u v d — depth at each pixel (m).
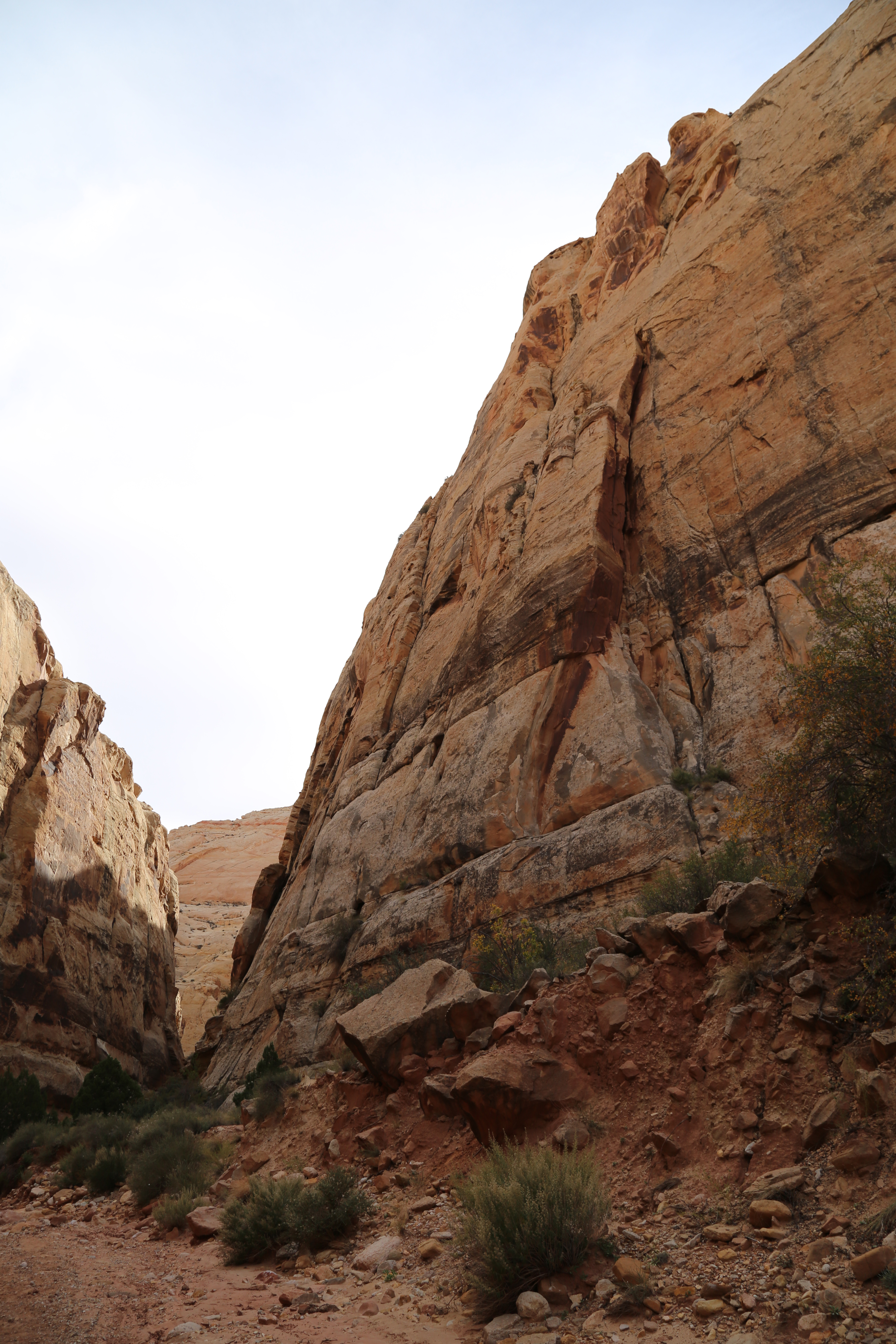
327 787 38.19
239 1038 29.75
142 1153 13.28
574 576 23.75
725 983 7.57
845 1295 4.62
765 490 22.06
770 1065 6.75
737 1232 5.60
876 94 24.69
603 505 24.78
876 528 18.56
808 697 8.27
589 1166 6.44
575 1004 8.51
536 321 37.59
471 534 33.22
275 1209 8.26
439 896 21.34
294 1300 6.41
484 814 21.75
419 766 27.11
